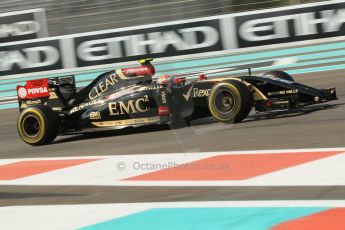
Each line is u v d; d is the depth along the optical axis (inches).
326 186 575.5
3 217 602.9
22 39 2242.9
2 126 1482.5
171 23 2004.2
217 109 1008.9
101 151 941.2
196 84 1034.1
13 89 2090.3
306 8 1871.3
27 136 1115.3
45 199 661.9
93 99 1103.6
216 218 514.9
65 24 2237.9
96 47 2079.2
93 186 699.4
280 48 1905.8
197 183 653.9
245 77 1036.5
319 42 1862.7
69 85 1153.4
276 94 1009.5
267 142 837.2
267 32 1915.6
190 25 1982.0
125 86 1083.9
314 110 1071.6
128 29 2046.0
